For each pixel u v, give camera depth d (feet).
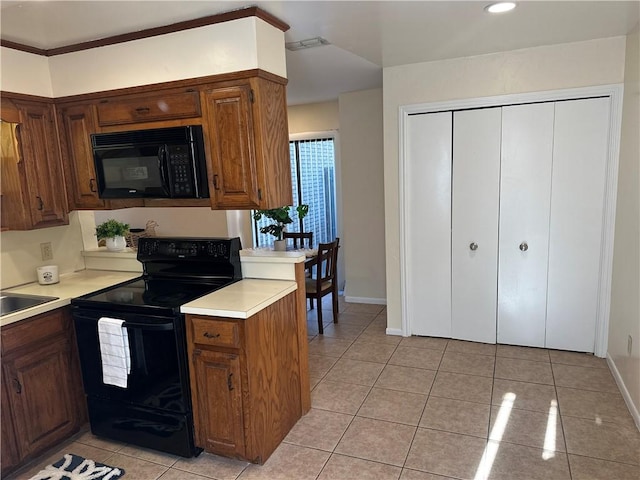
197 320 7.37
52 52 9.29
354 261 16.99
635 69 9.02
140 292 8.49
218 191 8.46
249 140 8.07
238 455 7.54
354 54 10.93
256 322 7.38
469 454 7.70
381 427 8.62
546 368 10.72
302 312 8.98
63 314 8.27
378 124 15.81
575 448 7.72
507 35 9.55
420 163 12.30
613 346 10.37
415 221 12.64
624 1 7.66
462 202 12.03
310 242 17.07
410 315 13.15
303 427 8.71
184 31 8.17
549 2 7.67
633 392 8.59
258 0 7.29
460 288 12.44
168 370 7.53
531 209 11.37
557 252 11.29
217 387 7.43
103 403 8.29
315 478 7.26
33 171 9.08
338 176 18.47
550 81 10.66
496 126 11.37
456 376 10.55
